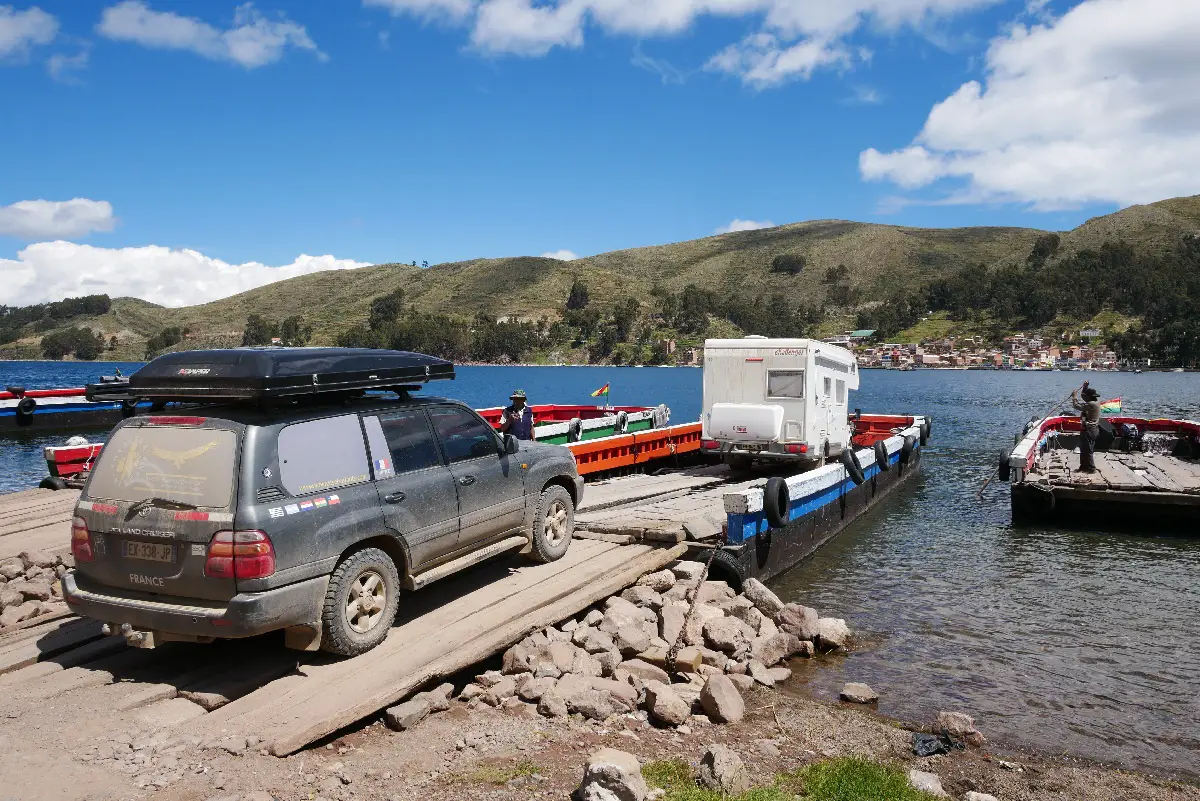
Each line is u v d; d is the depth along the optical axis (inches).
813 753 222.1
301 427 230.2
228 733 192.9
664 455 740.0
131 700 208.4
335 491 233.5
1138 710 269.3
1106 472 681.0
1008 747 239.1
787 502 444.5
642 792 169.3
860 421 986.1
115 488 225.1
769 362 607.5
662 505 481.7
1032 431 828.0
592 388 4370.1
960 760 227.3
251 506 209.3
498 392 3789.4
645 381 5949.8
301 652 243.4
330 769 183.2
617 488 576.4
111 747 184.7
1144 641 341.4
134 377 233.8
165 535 212.4
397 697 212.8
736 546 396.2
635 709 238.5
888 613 383.6
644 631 293.4
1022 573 462.3
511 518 314.0
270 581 209.3
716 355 627.2
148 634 218.5
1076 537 565.0
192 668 232.4
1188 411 2608.3
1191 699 279.0
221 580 206.7
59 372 7101.4
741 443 609.6
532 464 330.6
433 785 179.6
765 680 280.1
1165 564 484.4
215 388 221.0
